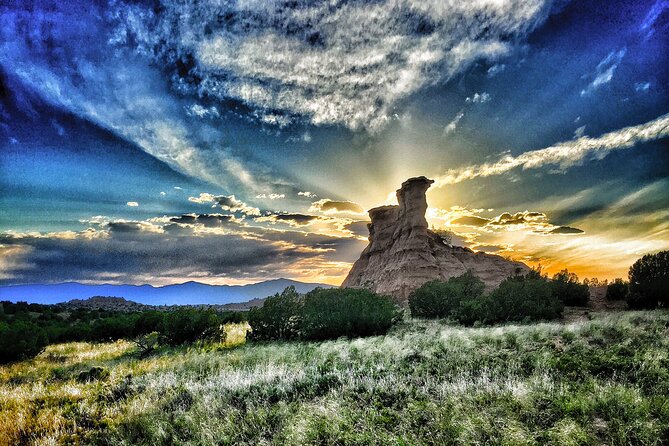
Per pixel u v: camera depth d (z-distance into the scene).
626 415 4.82
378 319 17.08
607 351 8.15
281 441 4.96
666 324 11.93
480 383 6.47
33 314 52.59
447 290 25.66
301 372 8.10
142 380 8.95
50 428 6.12
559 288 29.08
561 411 5.14
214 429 5.53
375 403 6.02
